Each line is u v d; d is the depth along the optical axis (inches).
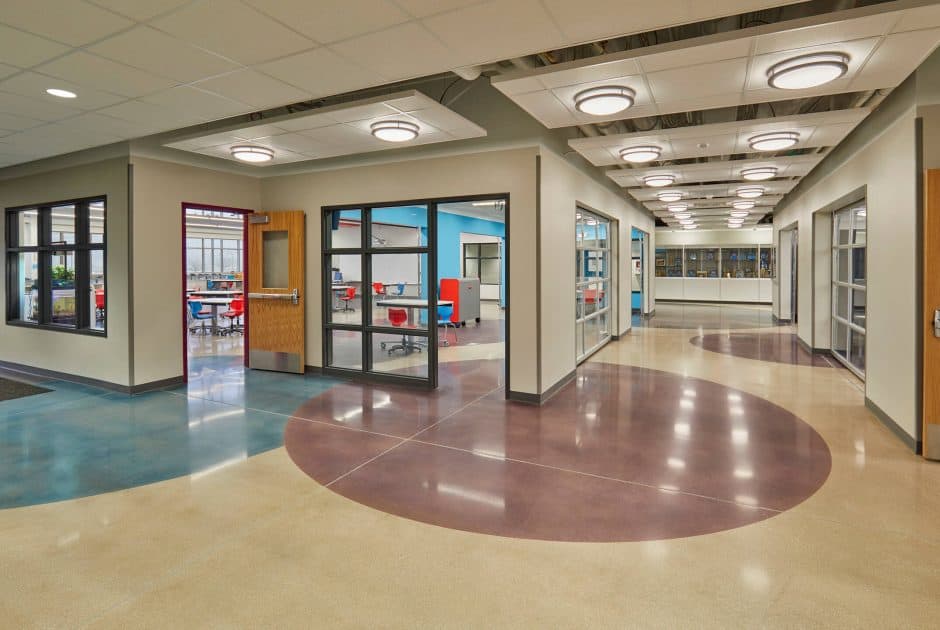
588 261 351.3
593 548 113.3
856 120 199.5
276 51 138.6
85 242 272.2
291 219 291.4
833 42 131.9
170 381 266.1
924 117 169.8
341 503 135.4
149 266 254.8
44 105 180.5
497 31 128.0
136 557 109.7
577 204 292.5
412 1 113.6
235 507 133.0
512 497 139.1
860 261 295.1
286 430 196.4
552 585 100.0
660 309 721.6
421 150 255.4
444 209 586.6
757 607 93.2
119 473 154.4
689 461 165.3
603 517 127.6
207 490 143.1
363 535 119.0
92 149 256.7
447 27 126.1
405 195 261.7
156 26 124.5
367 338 280.5
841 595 96.7
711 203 437.1
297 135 215.8
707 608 93.0
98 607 93.4
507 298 240.1
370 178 270.7
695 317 614.9
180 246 268.5
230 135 216.4
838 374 299.3
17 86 163.2
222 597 96.3
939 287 163.5
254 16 120.0
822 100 234.4
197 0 112.7
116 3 113.6
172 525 123.6
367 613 91.7
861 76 153.2
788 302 556.7
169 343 265.0
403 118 194.5
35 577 102.6
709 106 179.0
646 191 374.0
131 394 249.3
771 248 778.8
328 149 238.7
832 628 87.9
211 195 282.2
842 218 335.9
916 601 94.9
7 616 91.0
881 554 110.8
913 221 174.7
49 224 294.4
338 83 161.0
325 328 292.4
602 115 188.7
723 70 148.7
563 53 191.8
